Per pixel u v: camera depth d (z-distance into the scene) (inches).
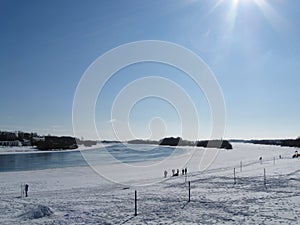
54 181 1680.6
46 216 721.0
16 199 1009.5
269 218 669.3
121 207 823.7
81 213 750.5
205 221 655.8
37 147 5866.1
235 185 1246.3
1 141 6171.3
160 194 1047.0
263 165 2317.9
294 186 1173.1
